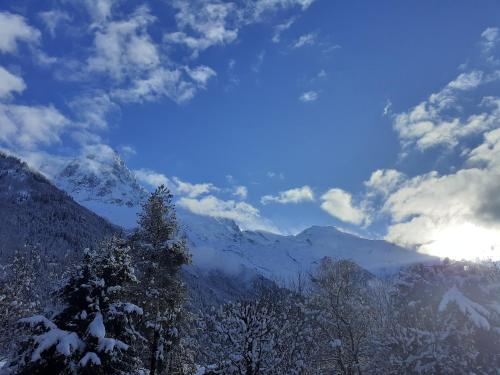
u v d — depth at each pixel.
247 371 24.28
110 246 21.70
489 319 19.20
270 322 25.81
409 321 21.62
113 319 19.62
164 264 24.70
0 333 33.78
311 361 27.55
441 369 19.02
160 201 25.89
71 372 17.78
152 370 23.28
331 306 29.28
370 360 25.86
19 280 43.25
